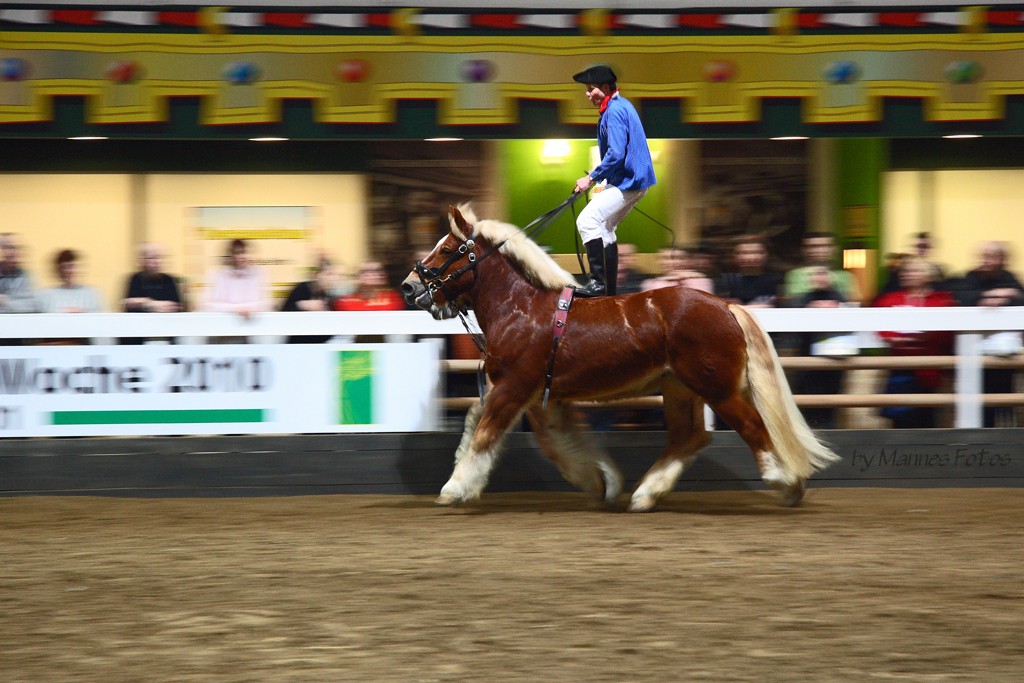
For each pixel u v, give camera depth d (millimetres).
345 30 13352
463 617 6953
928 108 13602
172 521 9945
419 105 13461
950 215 16000
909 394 11648
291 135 13414
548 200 15727
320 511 10406
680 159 15734
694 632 6652
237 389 11156
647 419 11734
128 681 5898
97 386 11062
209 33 13258
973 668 6051
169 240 15336
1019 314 11398
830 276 12625
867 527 9602
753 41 13531
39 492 11055
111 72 13211
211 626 6801
